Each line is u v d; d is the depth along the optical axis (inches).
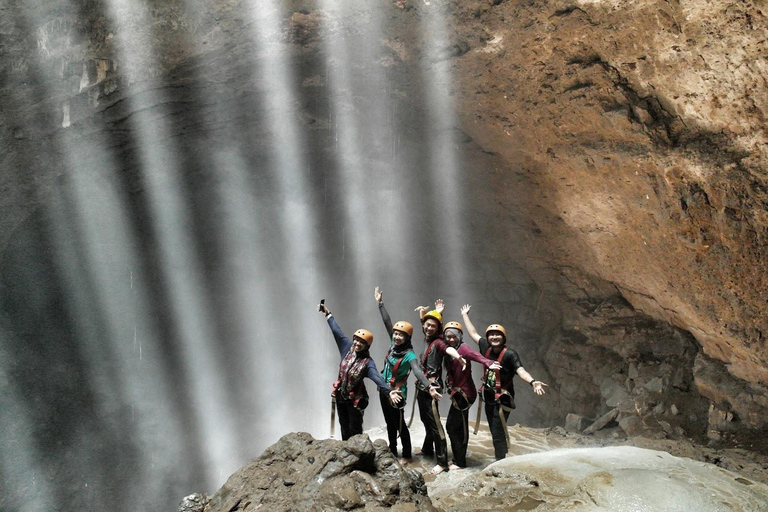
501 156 414.6
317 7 347.9
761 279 272.5
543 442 311.9
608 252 375.9
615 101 300.2
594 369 403.9
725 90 252.2
